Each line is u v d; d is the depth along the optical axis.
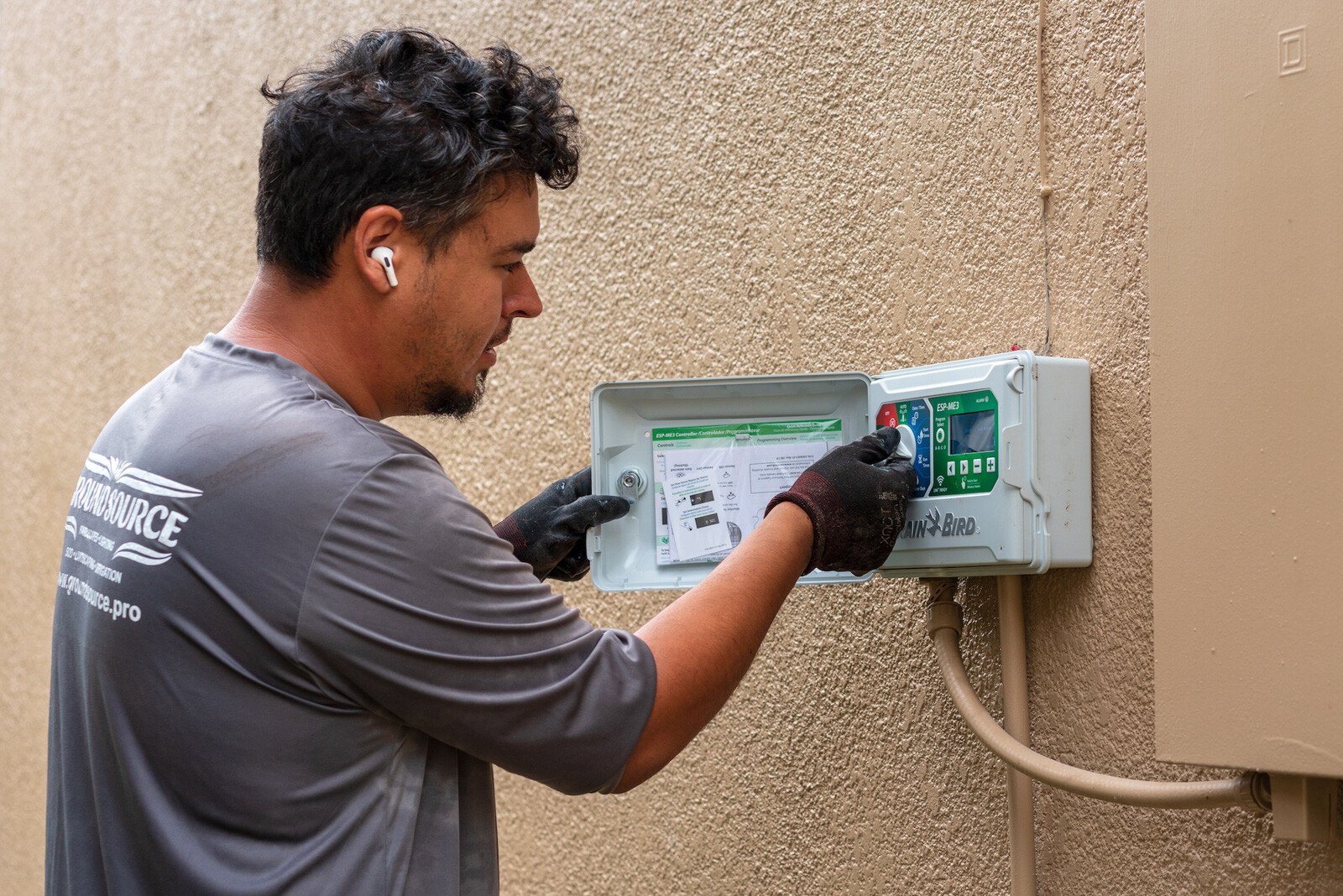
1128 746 1.16
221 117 2.41
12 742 2.86
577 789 0.93
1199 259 0.98
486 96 0.98
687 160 1.68
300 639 0.89
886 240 1.43
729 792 1.60
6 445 2.99
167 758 0.92
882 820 1.41
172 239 2.51
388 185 0.95
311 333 1.00
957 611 1.27
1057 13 1.25
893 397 1.24
